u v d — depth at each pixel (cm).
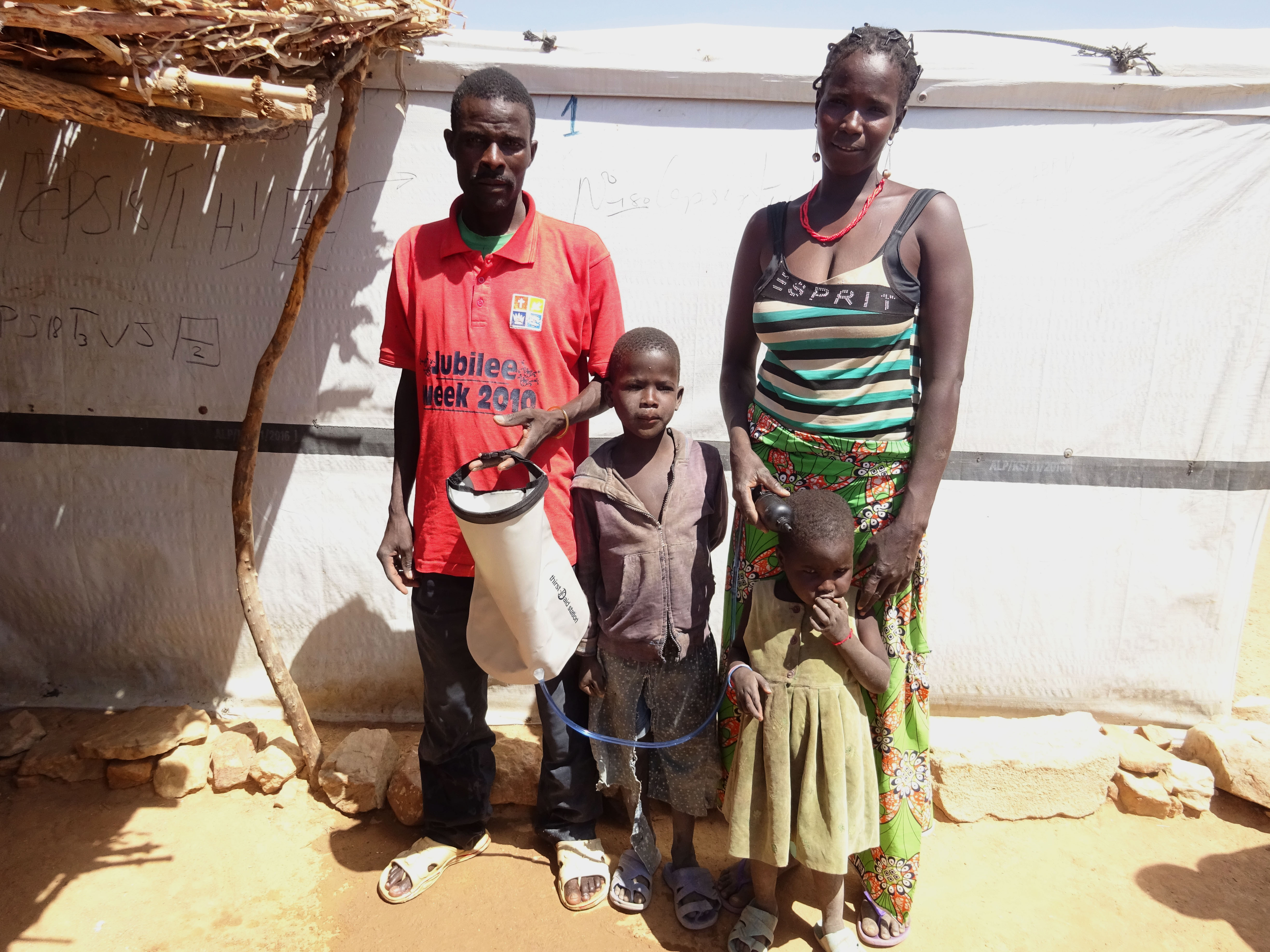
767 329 212
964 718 333
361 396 317
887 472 213
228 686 343
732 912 251
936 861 275
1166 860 277
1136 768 303
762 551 222
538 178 303
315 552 329
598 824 292
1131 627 329
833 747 213
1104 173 297
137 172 304
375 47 263
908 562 207
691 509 230
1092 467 318
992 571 326
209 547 331
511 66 293
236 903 253
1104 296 305
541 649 215
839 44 197
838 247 206
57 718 329
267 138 266
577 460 251
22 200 307
